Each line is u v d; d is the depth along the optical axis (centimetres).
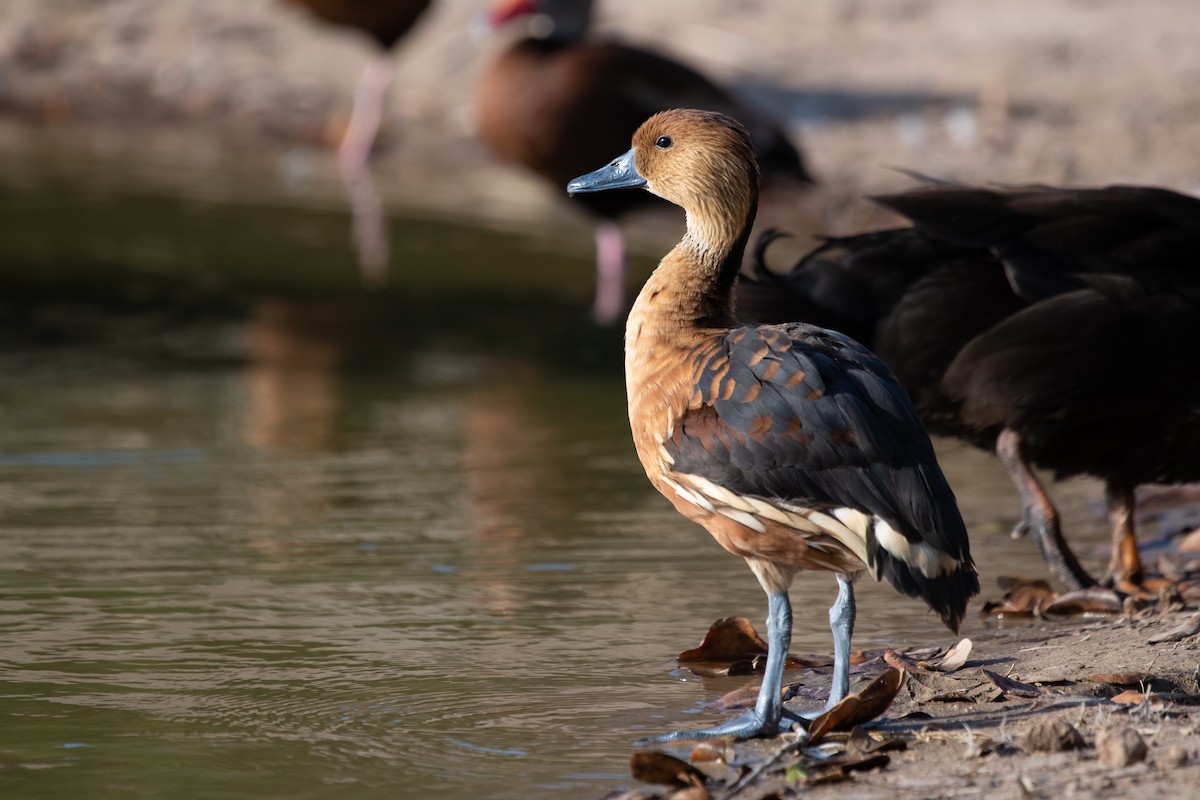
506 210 2362
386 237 2175
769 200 2191
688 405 770
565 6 2223
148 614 969
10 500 1206
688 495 772
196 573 1049
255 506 1204
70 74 2850
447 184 2484
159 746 776
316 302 1866
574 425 1459
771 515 740
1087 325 973
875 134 2450
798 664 889
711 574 1062
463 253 2127
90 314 1777
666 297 804
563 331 1798
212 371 1605
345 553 1098
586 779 735
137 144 2622
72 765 753
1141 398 991
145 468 1300
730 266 811
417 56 2898
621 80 2003
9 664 884
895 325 1000
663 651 918
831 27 2950
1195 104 2556
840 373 747
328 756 765
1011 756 718
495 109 2053
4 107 2747
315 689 853
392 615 975
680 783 717
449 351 1705
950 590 713
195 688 852
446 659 901
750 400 744
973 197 1001
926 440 739
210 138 2684
